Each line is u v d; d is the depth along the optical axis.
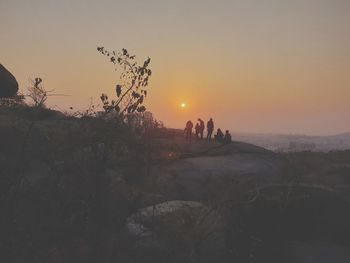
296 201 14.30
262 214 13.65
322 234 14.31
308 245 13.84
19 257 8.60
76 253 9.05
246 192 13.81
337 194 15.32
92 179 9.38
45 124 11.70
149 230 10.90
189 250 10.41
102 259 9.20
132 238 10.22
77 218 9.34
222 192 13.94
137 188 12.22
